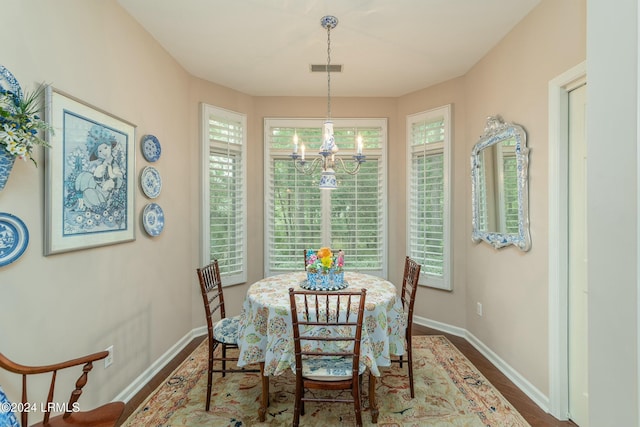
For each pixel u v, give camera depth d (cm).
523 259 223
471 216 304
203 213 321
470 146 302
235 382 232
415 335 319
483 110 278
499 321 252
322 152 214
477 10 213
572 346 190
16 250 136
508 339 240
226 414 195
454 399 210
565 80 184
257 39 249
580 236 185
